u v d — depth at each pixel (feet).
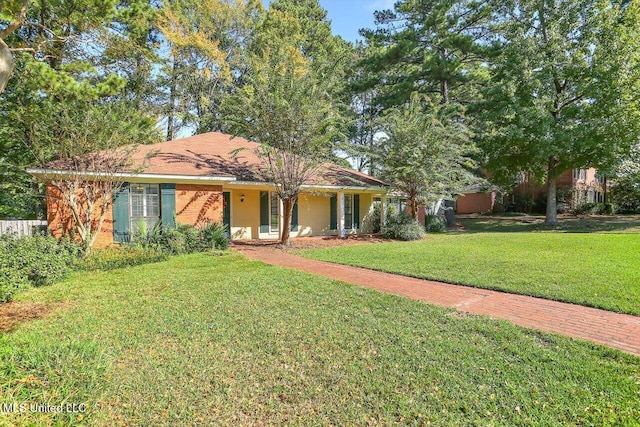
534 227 69.92
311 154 41.91
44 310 18.57
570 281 23.00
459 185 53.52
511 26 65.21
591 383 10.92
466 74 70.03
